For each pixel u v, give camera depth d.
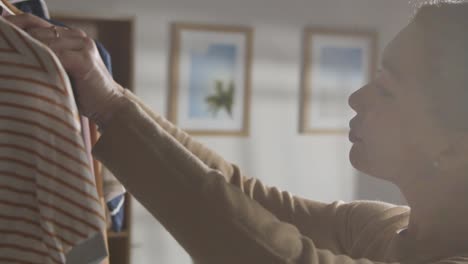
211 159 1.13
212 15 4.05
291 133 4.35
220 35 4.06
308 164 4.42
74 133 0.78
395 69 0.92
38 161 0.79
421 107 0.89
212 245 0.74
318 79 4.36
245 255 0.73
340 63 4.39
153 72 3.95
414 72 0.90
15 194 0.80
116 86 1.07
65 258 0.79
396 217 1.07
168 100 4.00
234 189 0.79
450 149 0.89
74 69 0.83
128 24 3.42
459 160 0.89
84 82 0.84
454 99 0.87
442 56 0.87
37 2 1.61
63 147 0.78
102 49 1.54
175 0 3.95
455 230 0.91
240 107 4.16
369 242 1.07
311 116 4.37
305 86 4.32
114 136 0.79
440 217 0.92
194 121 4.07
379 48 4.48
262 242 0.74
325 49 4.35
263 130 4.27
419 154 0.91
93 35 3.55
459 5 0.88
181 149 0.80
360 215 1.13
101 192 1.35
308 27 4.29
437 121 0.88
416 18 0.92
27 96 0.78
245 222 0.75
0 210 0.80
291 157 4.37
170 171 0.77
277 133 4.31
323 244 1.13
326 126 4.42
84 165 0.79
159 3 3.91
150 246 4.04
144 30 3.90
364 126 0.96
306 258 0.74
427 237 0.94
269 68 4.23
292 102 4.32
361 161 0.97
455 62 0.86
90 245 0.79
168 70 3.98
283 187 4.37
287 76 4.29
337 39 4.36
